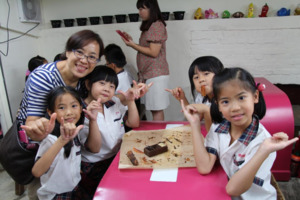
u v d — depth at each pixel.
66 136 0.91
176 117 2.96
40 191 1.10
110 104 1.39
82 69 1.17
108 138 1.30
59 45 2.92
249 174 0.79
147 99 2.37
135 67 2.85
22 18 2.57
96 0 2.85
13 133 1.17
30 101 1.14
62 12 2.95
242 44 2.61
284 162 1.78
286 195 1.69
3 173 2.19
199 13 2.62
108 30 2.78
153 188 0.88
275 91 1.79
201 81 1.33
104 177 0.96
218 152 0.99
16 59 2.56
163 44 2.29
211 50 2.68
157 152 1.07
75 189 1.19
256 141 0.89
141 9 2.10
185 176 0.94
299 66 2.57
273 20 2.48
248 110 0.85
